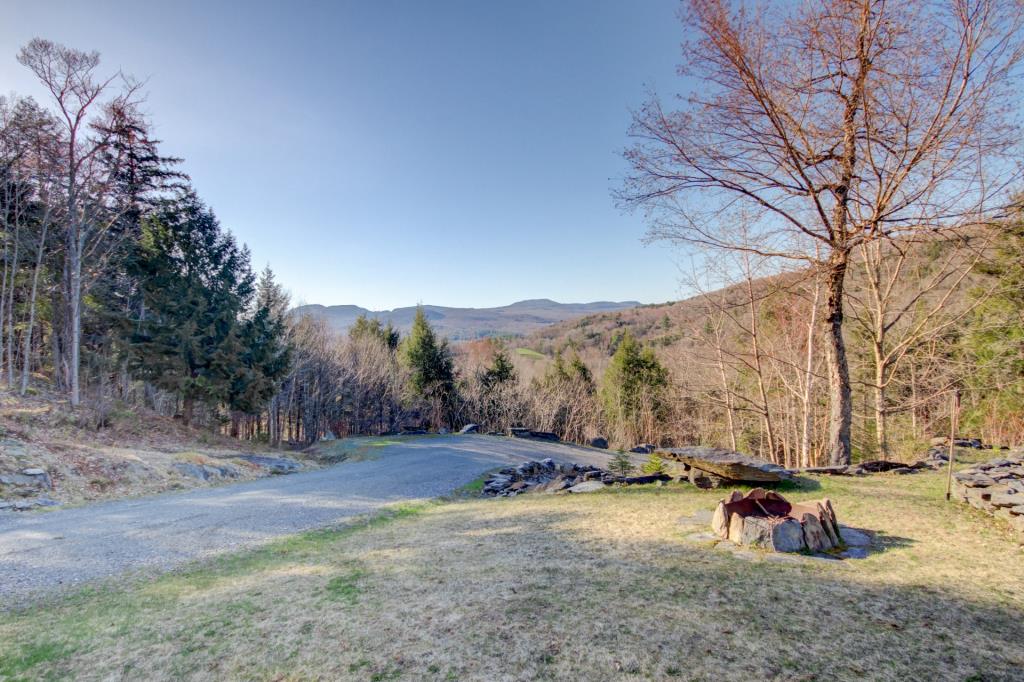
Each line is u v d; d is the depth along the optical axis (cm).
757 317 1861
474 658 337
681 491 895
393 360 4259
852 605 382
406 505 1077
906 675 289
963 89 909
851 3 933
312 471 1861
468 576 506
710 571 463
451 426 4169
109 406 1850
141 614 479
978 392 1731
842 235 1034
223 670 353
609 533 630
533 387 4259
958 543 522
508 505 939
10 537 813
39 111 2017
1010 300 1410
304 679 330
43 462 1215
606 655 327
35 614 496
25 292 2506
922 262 1416
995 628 343
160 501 1147
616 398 4116
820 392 1817
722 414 2566
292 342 3083
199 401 2409
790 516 570
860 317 1566
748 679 290
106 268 2259
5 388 1927
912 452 1559
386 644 370
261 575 586
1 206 2186
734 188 1091
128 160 2255
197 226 2355
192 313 2258
